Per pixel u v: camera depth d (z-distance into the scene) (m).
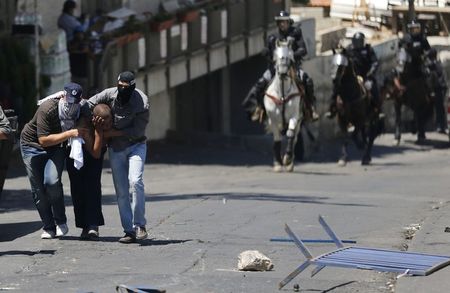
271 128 76.06
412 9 97.12
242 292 31.05
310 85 75.38
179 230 42.75
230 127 109.12
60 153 39.97
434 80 97.31
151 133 96.62
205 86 105.81
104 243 39.72
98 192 40.34
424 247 37.00
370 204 51.62
